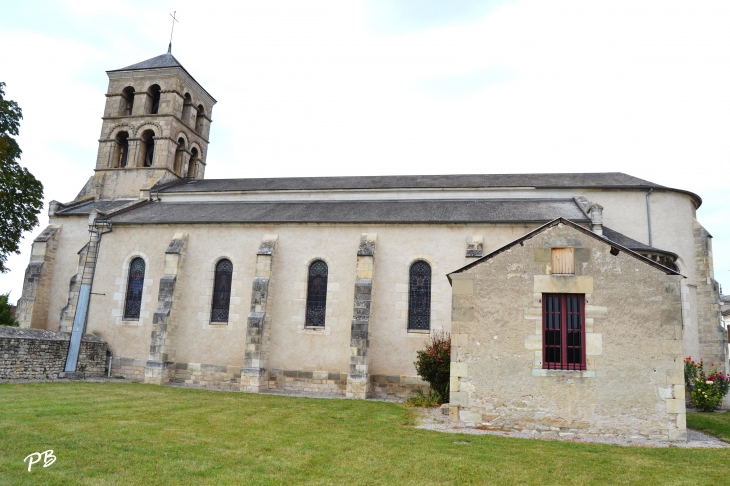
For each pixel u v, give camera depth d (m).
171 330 20.17
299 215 21.23
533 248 12.06
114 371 20.95
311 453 9.12
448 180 24.45
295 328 19.50
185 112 30.16
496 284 12.07
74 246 25.19
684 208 20.73
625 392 11.19
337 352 19.03
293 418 12.91
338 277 19.53
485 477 7.94
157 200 26.02
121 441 9.30
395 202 22.89
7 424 10.17
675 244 20.27
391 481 7.63
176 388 18.45
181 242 20.83
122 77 29.50
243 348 19.86
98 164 28.78
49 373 18.67
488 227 18.77
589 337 11.49
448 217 19.53
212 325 20.30
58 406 12.68
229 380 19.77
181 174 29.45
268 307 19.47
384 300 18.91
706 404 16.50
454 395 11.92
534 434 11.29
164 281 20.30
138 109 28.80
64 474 7.28
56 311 24.50
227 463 8.21
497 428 11.60
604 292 11.62
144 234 21.80
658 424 10.98
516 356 11.71
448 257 18.80
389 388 18.28
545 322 11.80
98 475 7.31
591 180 22.77
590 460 9.10
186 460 8.24
